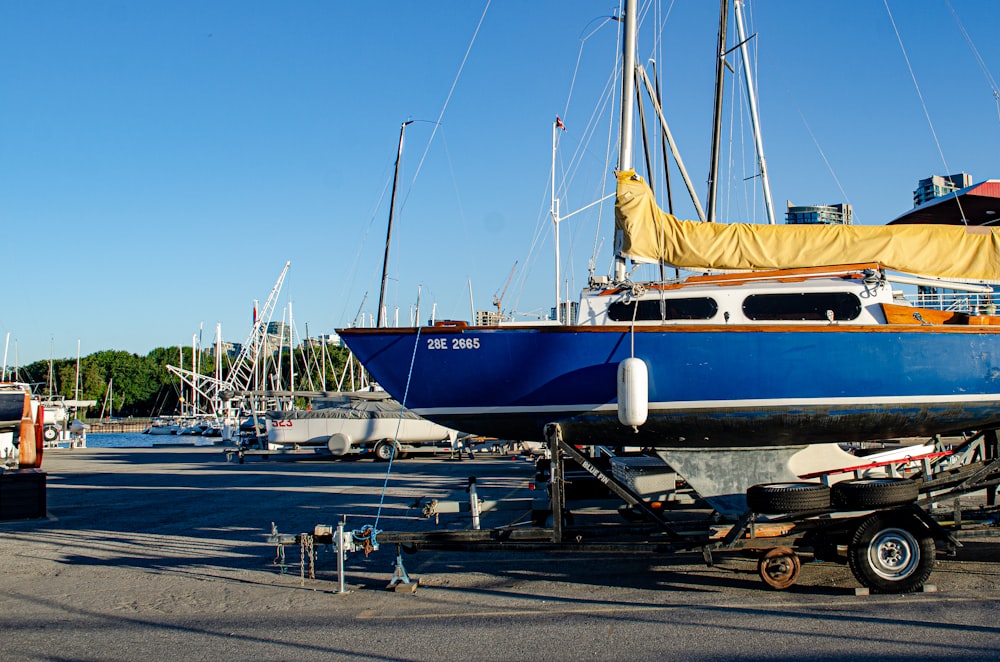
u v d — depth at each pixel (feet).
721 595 18.30
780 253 25.03
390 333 24.44
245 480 51.24
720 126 44.14
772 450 23.59
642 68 43.93
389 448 70.79
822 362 22.80
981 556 21.99
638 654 13.96
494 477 50.42
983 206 34.27
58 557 24.77
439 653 14.30
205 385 245.86
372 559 23.76
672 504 25.05
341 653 14.46
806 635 14.78
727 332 22.79
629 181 25.34
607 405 23.50
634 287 25.17
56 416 146.20
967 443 24.62
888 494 17.88
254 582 20.79
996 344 23.45
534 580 20.40
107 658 14.53
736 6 54.39
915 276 25.04
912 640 14.28
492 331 23.77
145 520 32.58
